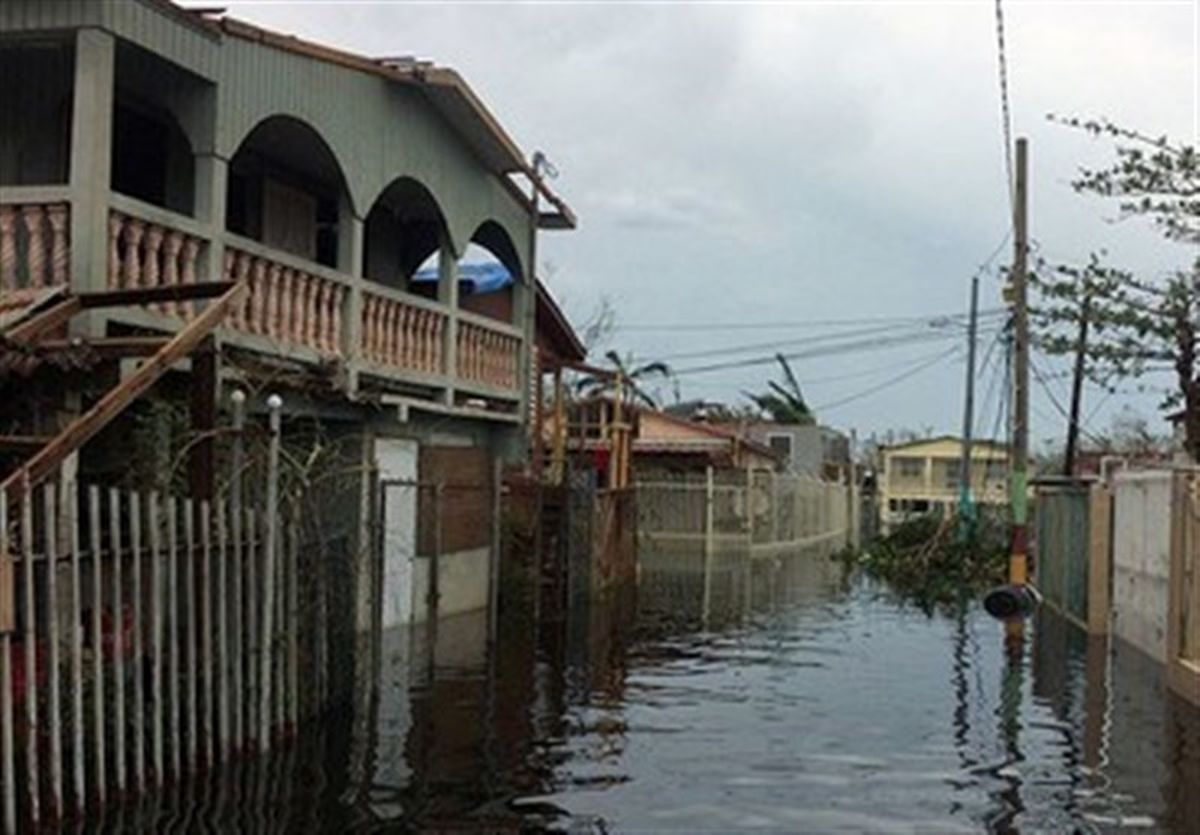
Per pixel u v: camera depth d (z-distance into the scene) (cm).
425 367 1798
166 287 1043
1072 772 1077
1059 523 2397
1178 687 1466
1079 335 2173
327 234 1961
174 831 793
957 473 6738
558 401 2700
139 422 1115
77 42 1102
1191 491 1480
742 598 2670
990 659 1784
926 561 3319
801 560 3912
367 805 901
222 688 924
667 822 901
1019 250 2148
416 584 1845
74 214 1090
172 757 872
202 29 1230
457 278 1948
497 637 1841
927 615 2388
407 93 1708
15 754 782
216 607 923
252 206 1698
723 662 1709
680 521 3994
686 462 4241
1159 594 1658
